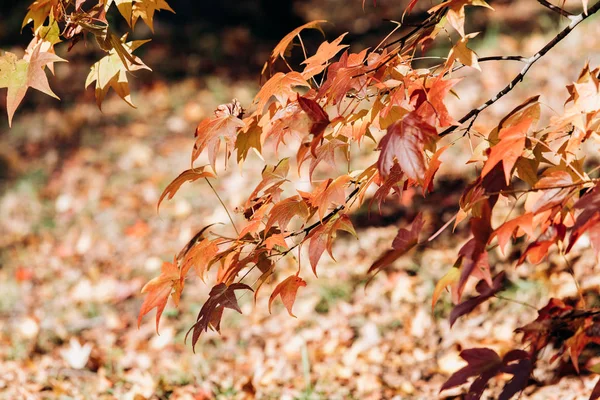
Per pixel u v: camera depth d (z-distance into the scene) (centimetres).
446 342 369
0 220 609
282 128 177
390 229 500
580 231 137
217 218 566
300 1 1356
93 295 480
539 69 703
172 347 407
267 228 183
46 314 463
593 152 487
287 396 336
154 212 595
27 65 171
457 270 159
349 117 187
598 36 733
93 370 386
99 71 198
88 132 760
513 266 412
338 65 182
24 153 730
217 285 182
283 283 185
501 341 355
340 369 359
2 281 514
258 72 934
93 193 634
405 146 150
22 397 346
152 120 781
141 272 511
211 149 181
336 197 179
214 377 367
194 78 892
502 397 161
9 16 1093
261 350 393
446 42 869
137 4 195
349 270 457
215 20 1159
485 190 155
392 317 400
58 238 575
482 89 695
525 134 145
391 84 178
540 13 912
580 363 322
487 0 1027
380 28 1116
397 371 353
